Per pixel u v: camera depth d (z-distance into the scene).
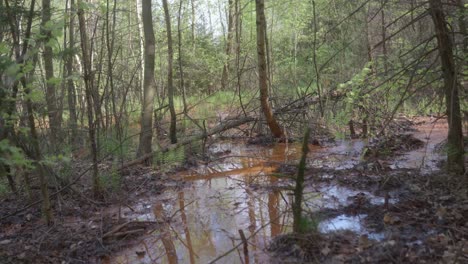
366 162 7.27
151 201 6.75
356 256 4.17
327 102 10.92
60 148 8.06
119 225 5.51
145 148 9.26
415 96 7.48
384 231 4.70
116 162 8.11
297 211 4.57
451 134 5.96
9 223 5.98
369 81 7.49
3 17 5.93
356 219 5.16
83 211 6.29
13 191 6.87
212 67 20.34
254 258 4.49
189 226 5.59
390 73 7.37
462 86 6.20
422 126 11.30
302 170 4.45
